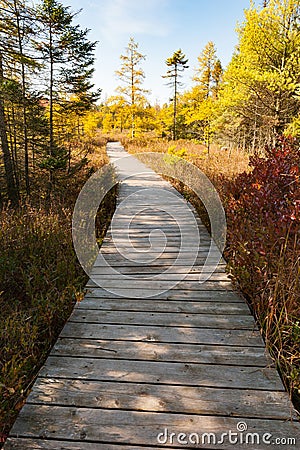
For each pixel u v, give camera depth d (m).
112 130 29.44
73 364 1.98
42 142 7.18
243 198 3.58
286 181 3.33
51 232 3.74
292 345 2.06
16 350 1.98
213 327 2.38
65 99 7.74
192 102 18.89
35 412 1.62
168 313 2.58
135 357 2.04
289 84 7.92
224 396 1.73
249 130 12.85
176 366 1.96
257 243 2.71
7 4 5.90
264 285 2.50
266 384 1.82
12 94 6.11
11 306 2.55
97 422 1.56
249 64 8.86
